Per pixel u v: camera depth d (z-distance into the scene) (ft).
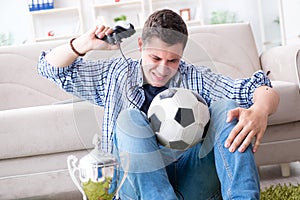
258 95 4.63
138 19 21.20
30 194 7.78
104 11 21.42
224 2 21.29
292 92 8.45
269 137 8.51
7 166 7.72
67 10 20.94
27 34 21.26
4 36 21.09
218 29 10.75
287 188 7.59
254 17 21.21
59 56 4.62
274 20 20.44
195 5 21.36
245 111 4.35
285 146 8.55
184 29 4.26
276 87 8.41
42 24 21.40
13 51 10.09
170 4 21.40
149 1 20.76
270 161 8.57
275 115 8.38
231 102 4.46
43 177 7.74
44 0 20.89
